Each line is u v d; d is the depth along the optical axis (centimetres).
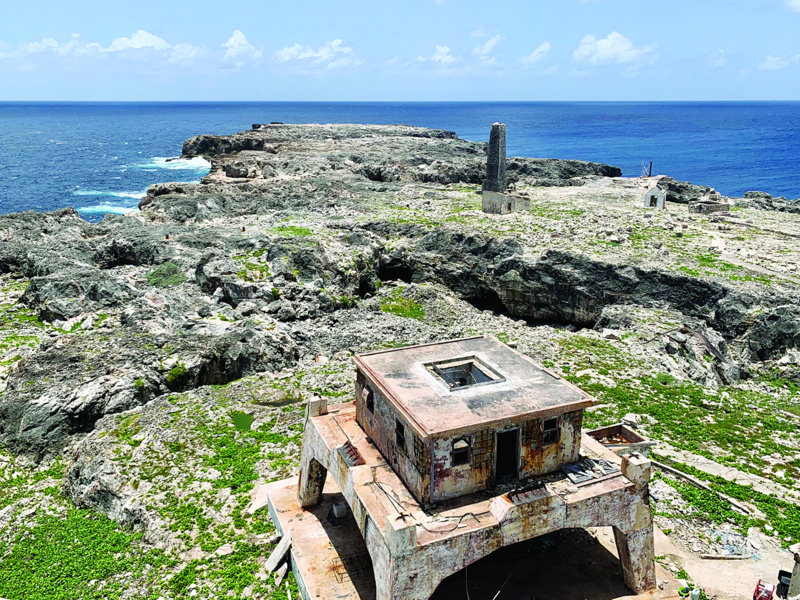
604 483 1980
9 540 2698
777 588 2052
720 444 3170
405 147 15862
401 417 1917
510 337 4938
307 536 2319
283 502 2548
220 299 5906
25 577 2422
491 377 2173
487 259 6794
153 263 6875
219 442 3158
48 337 5003
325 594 2027
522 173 13412
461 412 1897
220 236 7275
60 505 2966
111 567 2430
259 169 12325
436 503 1875
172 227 7800
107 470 2930
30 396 3622
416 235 7512
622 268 5928
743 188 15988
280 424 3347
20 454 3425
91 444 3200
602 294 5947
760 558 2295
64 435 3516
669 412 3472
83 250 7044
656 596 2045
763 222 7819
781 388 4366
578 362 4181
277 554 2273
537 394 2034
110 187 14888
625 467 1998
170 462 2989
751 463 3005
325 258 6322
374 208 8762
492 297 6781
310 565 2161
